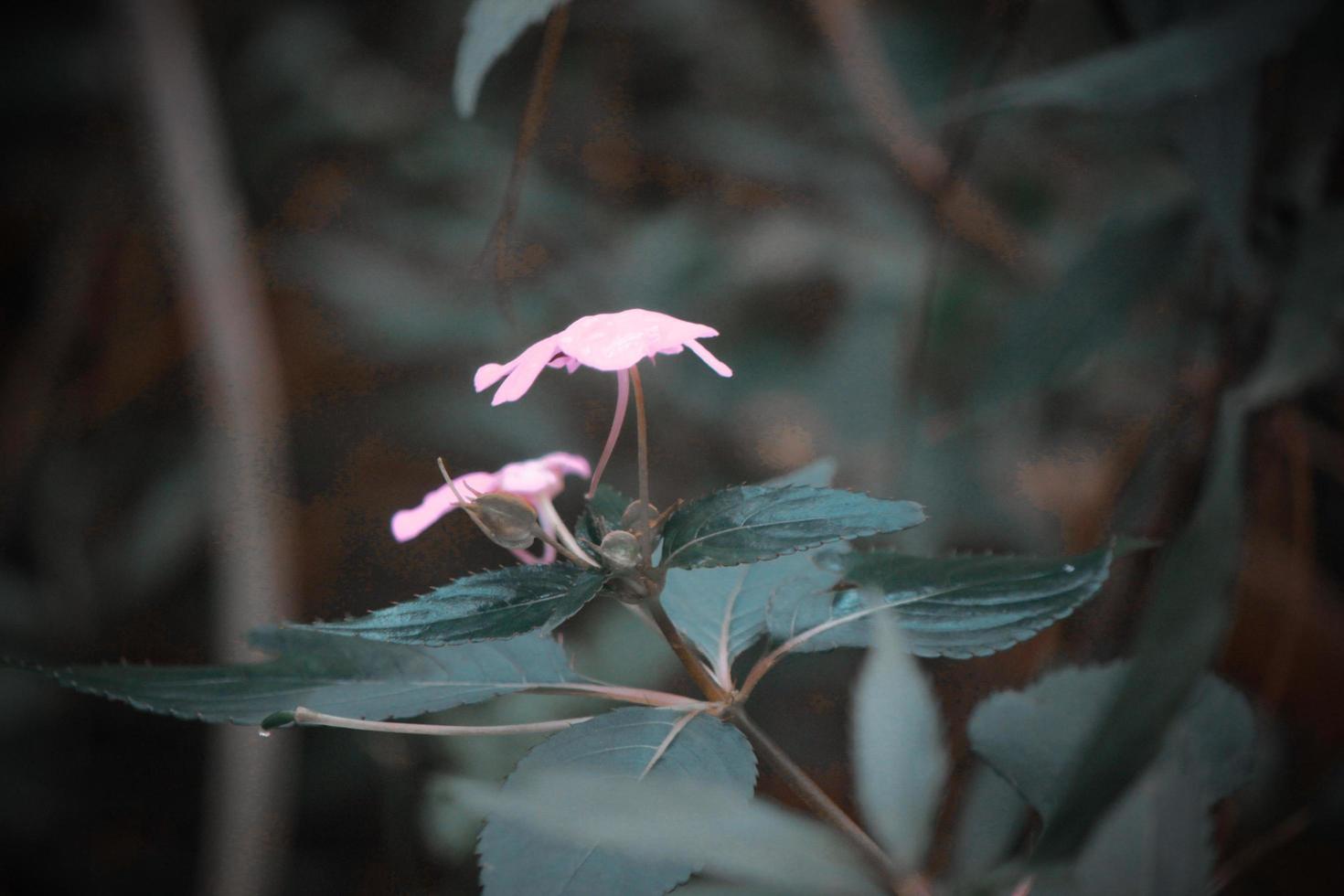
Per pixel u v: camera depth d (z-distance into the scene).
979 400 0.84
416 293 1.58
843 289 1.51
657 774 0.66
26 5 1.57
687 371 1.54
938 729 0.63
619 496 0.70
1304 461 0.82
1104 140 1.16
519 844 0.64
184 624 1.58
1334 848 0.86
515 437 1.53
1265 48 0.75
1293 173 0.80
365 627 0.66
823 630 0.69
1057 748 0.72
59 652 1.55
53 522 1.58
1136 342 1.11
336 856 1.31
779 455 1.47
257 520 1.23
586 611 1.27
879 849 0.67
